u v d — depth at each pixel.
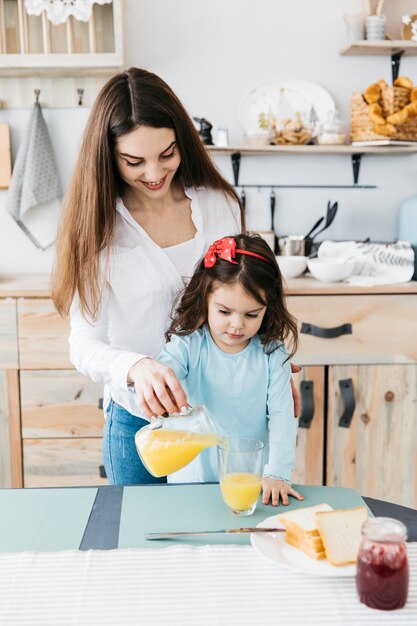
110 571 0.91
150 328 1.45
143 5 2.50
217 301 1.26
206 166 1.45
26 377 2.26
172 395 1.16
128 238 1.41
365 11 2.45
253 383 1.33
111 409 1.50
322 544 0.94
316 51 2.56
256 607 0.84
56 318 2.22
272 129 2.49
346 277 2.33
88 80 2.51
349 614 0.83
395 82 2.42
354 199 2.66
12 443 2.30
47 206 2.55
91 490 1.17
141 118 1.23
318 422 2.27
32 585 0.88
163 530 1.03
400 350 2.25
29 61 2.29
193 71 2.55
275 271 1.29
